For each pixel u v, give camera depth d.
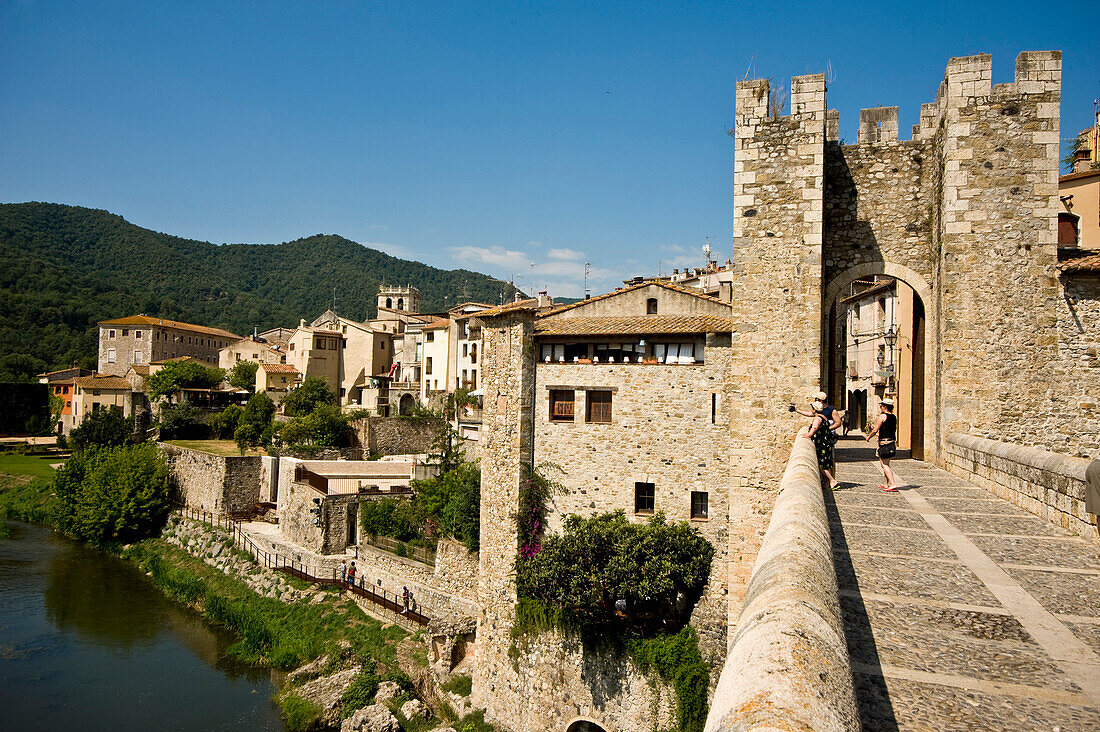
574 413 31.70
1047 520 12.28
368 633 37.66
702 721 25.17
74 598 46.56
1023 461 13.45
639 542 26.97
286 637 38.91
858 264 21.78
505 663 29.86
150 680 35.41
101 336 116.81
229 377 96.50
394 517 44.81
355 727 28.47
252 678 36.00
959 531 11.41
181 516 60.66
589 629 27.30
